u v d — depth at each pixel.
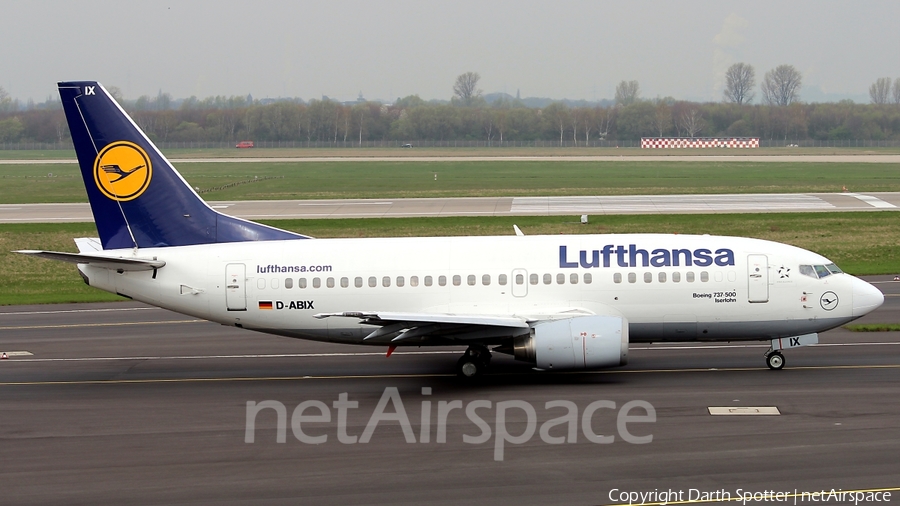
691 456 40.16
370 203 164.25
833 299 56.44
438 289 57.44
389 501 35.62
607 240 58.53
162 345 69.88
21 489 37.72
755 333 57.12
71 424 47.62
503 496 35.91
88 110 58.34
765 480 37.12
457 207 155.50
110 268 58.41
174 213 59.69
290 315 57.97
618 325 52.47
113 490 37.44
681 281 56.69
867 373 55.16
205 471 39.62
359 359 63.22
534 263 57.56
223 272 57.88
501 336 54.59
